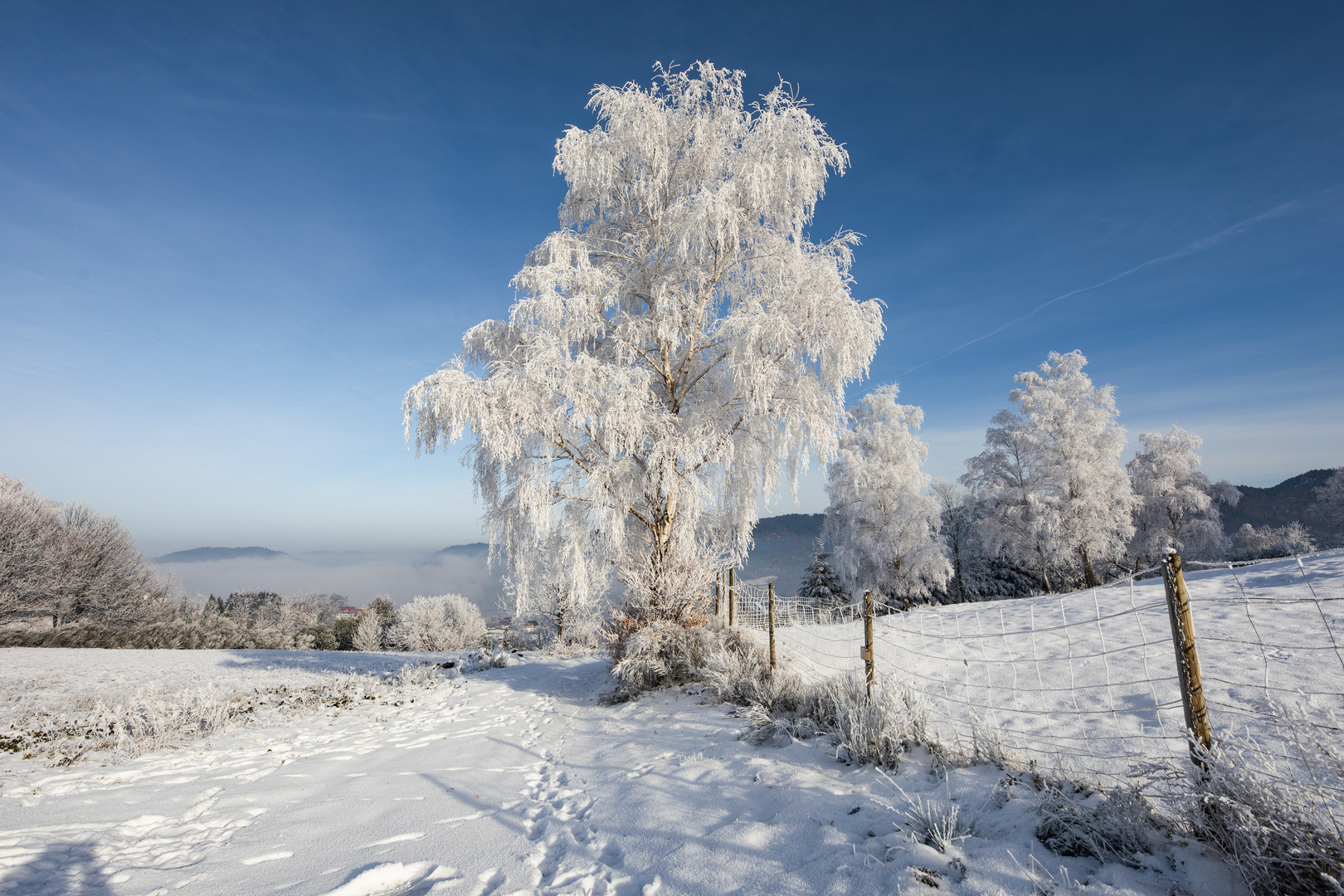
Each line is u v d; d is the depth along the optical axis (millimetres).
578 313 10094
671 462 9961
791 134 10352
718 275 11398
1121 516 23969
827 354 10250
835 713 4820
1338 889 1856
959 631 8828
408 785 4871
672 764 4742
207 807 4258
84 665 13086
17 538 22016
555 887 2930
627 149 11008
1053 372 26438
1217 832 2369
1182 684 2766
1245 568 10828
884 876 2527
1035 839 2660
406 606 37250
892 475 25047
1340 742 2336
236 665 14453
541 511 9945
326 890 2881
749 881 2732
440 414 9570
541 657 17641
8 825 3666
